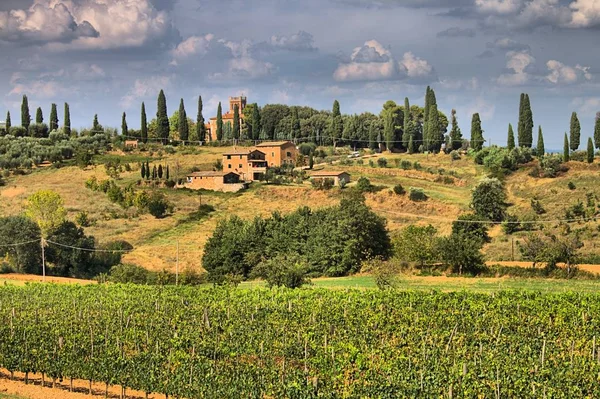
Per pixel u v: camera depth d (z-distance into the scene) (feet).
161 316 239.71
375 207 510.58
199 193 573.33
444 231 444.55
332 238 387.55
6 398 178.91
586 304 240.73
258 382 168.25
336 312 237.04
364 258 394.32
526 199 492.95
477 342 203.00
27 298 277.85
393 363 173.99
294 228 403.95
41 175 647.56
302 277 322.14
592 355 190.80
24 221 413.39
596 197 465.06
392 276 306.55
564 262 339.36
